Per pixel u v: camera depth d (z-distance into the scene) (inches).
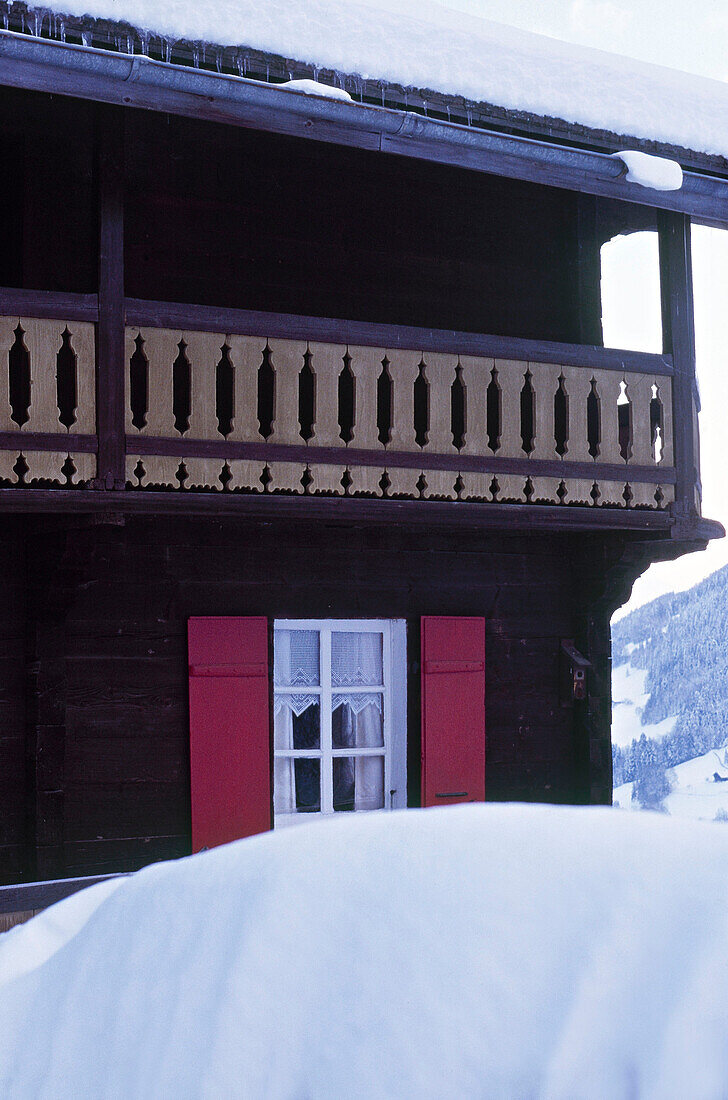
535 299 425.4
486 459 335.6
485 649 398.6
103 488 288.4
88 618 344.5
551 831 75.4
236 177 378.9
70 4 263.1
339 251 394.0
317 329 316.5
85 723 342.3
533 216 427.8
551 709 410.0
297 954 73.4
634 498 357.7
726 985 60.6
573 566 414.3
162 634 353.4
